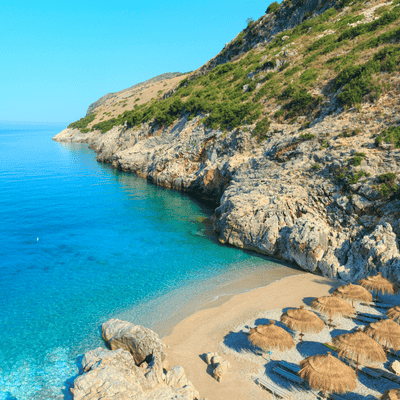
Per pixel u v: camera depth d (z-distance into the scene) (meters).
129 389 13.81
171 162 62.78
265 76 59.34
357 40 52.94
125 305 23.20
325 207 31.98
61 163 89.31
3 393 15.62
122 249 33.06
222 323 21.11
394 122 34.88
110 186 62.78
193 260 30.81
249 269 29.16
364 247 26.53
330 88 46.12
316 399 15.05
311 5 72.75
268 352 18.28
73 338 19.64
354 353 16.09
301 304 23.25
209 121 58.78
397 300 23.41
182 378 15.92
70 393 15.65
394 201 28.30
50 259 30.42
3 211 44.75
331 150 35.59
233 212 34.22
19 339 19.42
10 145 139.88
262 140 47.53
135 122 87.88
